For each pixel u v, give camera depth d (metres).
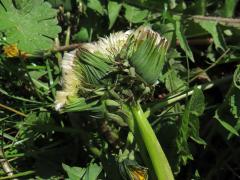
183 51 0.16
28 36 0.14
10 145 0.14
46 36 0.14
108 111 0.12
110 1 0.15
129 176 0.12
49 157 0.14
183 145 0.13
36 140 0.15
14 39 0.13
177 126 0.13
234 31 0.16
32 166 0.14
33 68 0.15
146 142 0.12
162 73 0.15
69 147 0.15
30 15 0.14
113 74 0.12
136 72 0.12
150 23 0.16
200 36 0.16
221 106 0.14
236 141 0.14
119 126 0.14
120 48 0.12
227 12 0.16
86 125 0.14
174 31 0.15
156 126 0.14
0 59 0.15
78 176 0.13
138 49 0.12
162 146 0.13
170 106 0.14
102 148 0.14
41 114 0.14
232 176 0.14
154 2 0.15
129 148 0.13
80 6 0.15
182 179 0.14
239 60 0.15
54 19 0.14
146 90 0.12
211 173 0.14
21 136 0.14
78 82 0.12
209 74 0.16
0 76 0.15
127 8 0.15
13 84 0.15
